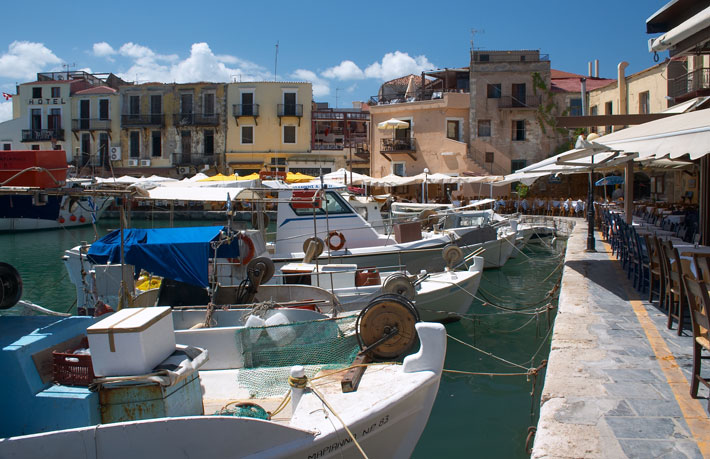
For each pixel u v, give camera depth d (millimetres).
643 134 7457
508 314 12180
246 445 4094
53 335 4648
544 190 40656
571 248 16391
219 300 9023
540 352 9781
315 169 48281
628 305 8266
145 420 3955
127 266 9258
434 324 5371
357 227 13289
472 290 11383
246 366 6793
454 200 34438
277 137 48438
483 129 42281
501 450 6207
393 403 4812
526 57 41812
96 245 8234
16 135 50156
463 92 42969
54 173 5465
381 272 12141
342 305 9609
